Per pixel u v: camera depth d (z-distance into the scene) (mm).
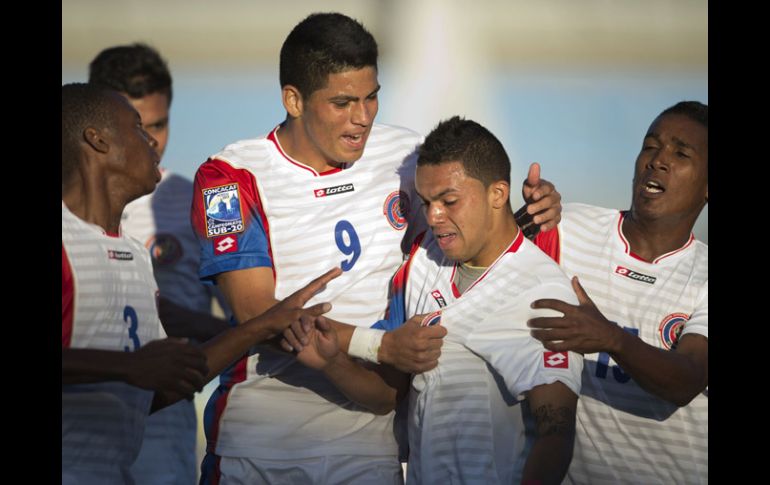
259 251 13836
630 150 44062
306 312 12828
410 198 14445
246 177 13953
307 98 13500
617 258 13828
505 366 12148
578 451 13641
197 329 17516
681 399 12719
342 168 14273
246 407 14008
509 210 12820
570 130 46781
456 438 12461
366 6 64188
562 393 11758
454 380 12578
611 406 13445
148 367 11953
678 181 13273
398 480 14109
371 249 14109
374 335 12922
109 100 12609
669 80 56000
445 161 12219
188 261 18656
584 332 11891
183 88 54062
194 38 62656
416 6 63719
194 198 14164
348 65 13180
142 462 16453
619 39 61969
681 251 13789
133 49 17922
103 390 12258
